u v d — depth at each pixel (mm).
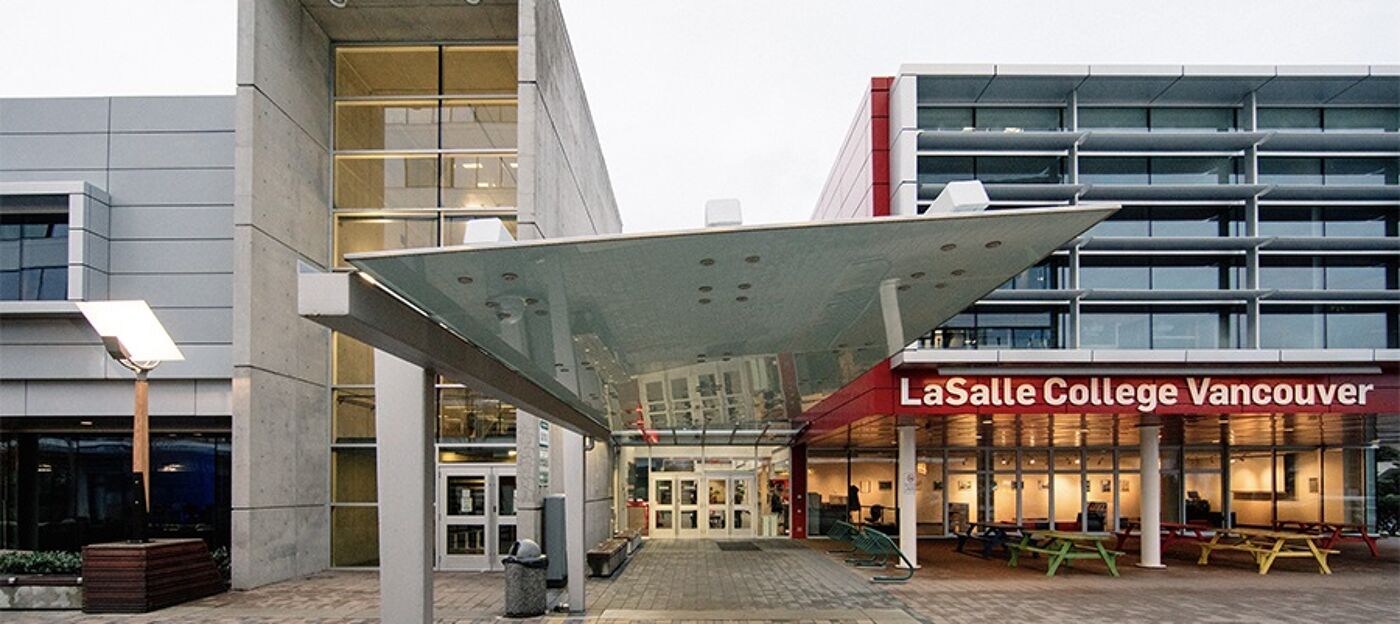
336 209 19141
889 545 16031
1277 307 17609
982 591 14508
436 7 18062
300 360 17422
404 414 6438
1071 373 15992
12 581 12883
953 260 6035
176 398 17891
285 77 17188
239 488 15289
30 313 17422
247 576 15109
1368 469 25344
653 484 26891
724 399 12648
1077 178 17594
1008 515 25109
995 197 17125
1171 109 18031
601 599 13750
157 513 18438
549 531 15508
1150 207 17875
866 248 5566
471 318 6039
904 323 8242
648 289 6098
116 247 18000
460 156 19359
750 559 19891
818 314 7664
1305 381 16094
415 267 4793
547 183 17578
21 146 18219
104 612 12586
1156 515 17906
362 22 18578
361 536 18453
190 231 18047
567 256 4996
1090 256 17703
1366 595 14070
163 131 18234
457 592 14523
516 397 8289
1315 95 17547
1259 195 17156
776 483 26859
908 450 17656
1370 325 17516
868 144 18016
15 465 18578
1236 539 23016
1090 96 17703
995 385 15984
